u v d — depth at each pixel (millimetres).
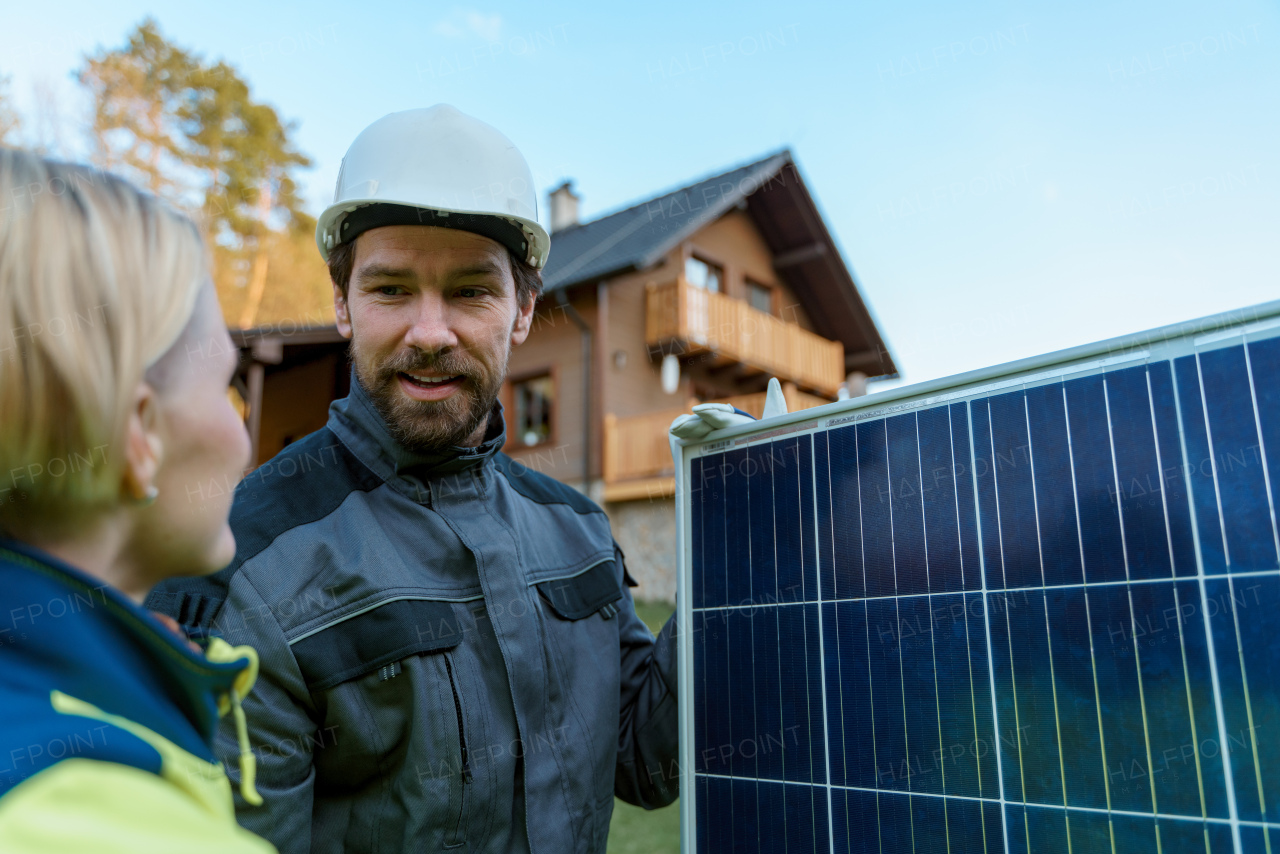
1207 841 944
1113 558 1062
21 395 501
